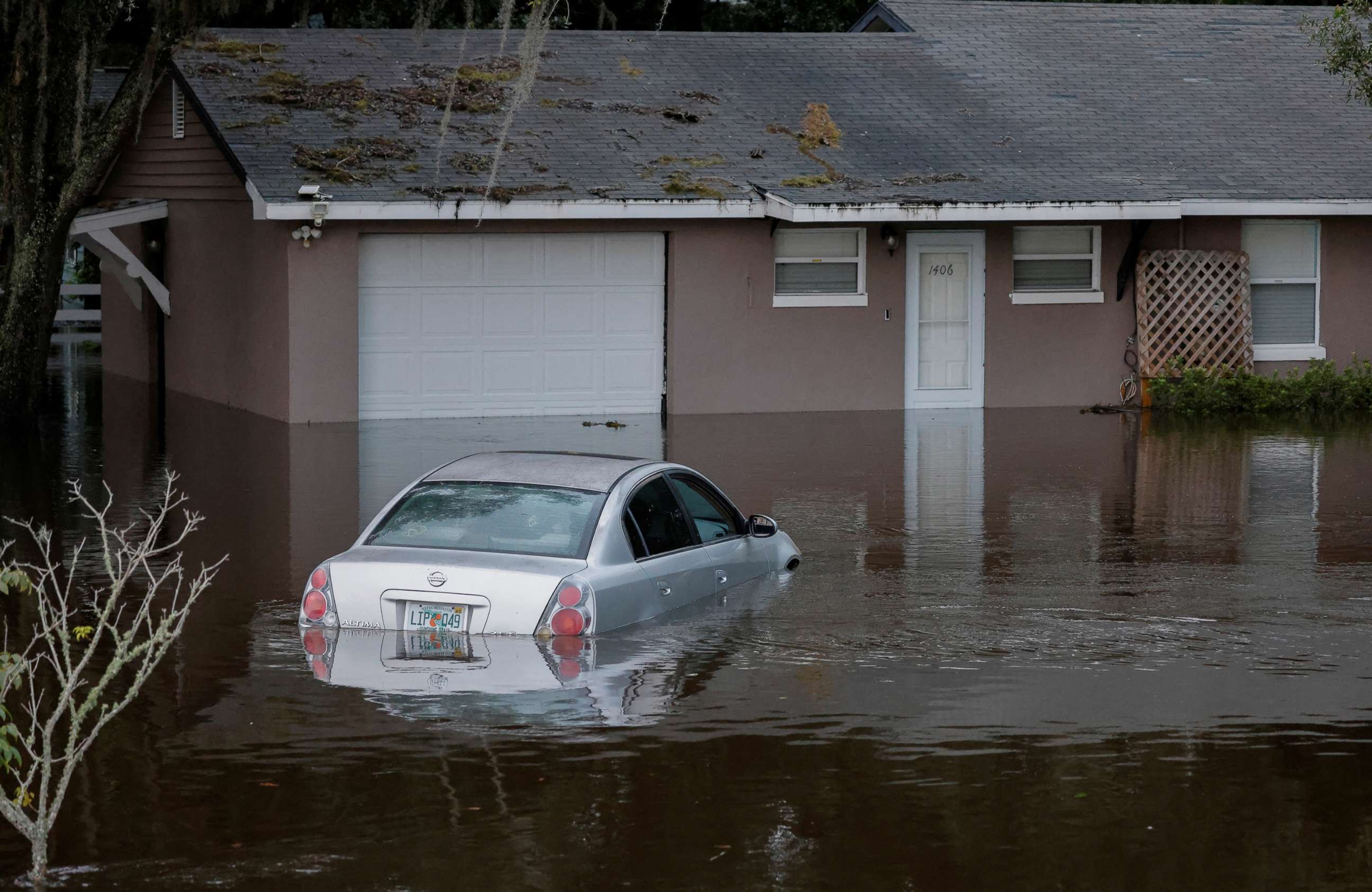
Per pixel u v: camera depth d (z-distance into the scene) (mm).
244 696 8516
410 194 21344
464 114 23750
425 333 22438
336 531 13961
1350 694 8828
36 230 22516
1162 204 23469
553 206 21812
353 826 6785
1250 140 26047
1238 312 24844
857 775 7449
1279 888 6270
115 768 7496
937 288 24281
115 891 6145
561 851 6535
